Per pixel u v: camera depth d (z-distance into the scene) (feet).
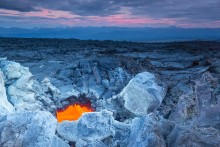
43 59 89.15
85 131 28.12
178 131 23.86
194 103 39.50
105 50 120.16
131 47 145.18
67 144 26.99
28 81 42.32
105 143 27.99
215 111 29.91
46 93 50.39
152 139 22.72
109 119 30.01
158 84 43.93
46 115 28.53
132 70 67.41
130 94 39.47
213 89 42.32
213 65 70.03
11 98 40.04
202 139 22.27
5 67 41.63
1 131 25.21
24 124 26.35
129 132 28.07
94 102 50.01
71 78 63.00
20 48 127.24
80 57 93.09
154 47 147.95
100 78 59.93
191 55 105.91
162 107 41.91
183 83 54.65
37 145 24.84
